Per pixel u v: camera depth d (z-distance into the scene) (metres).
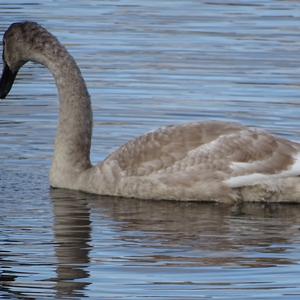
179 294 12.14
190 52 24.23
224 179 15.55
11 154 17.70
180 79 22.02
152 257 13.25
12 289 12.31
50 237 13.94
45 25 26.64
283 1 29.80
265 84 21.73
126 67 22.91
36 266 12.96
